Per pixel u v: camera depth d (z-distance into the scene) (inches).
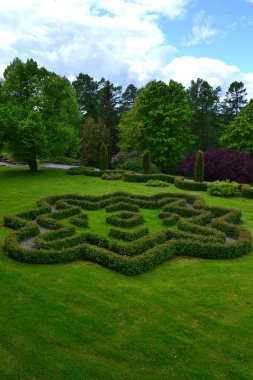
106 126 2042.3
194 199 708.0
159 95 1483.8
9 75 1085.1
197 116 2058.3
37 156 1128.8
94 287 323.3
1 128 1030.4
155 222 565.9
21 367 217.8
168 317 274.5
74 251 388.8
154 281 340.2
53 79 1117.7
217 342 244.4
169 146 1460.4
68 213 574.2
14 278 339.0
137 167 1353.3
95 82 2518.5
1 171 1220.5
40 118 1024.9
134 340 245.1
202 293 316.8
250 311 286.5
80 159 1878.7
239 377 211.9
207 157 1373.0
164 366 220.5
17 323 262.7
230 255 408.8
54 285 326.0
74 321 266.7
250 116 1569.9
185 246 411.8
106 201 660.1
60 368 217.5
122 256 369.7
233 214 561.6
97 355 229.9
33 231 455.8
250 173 1293.1
